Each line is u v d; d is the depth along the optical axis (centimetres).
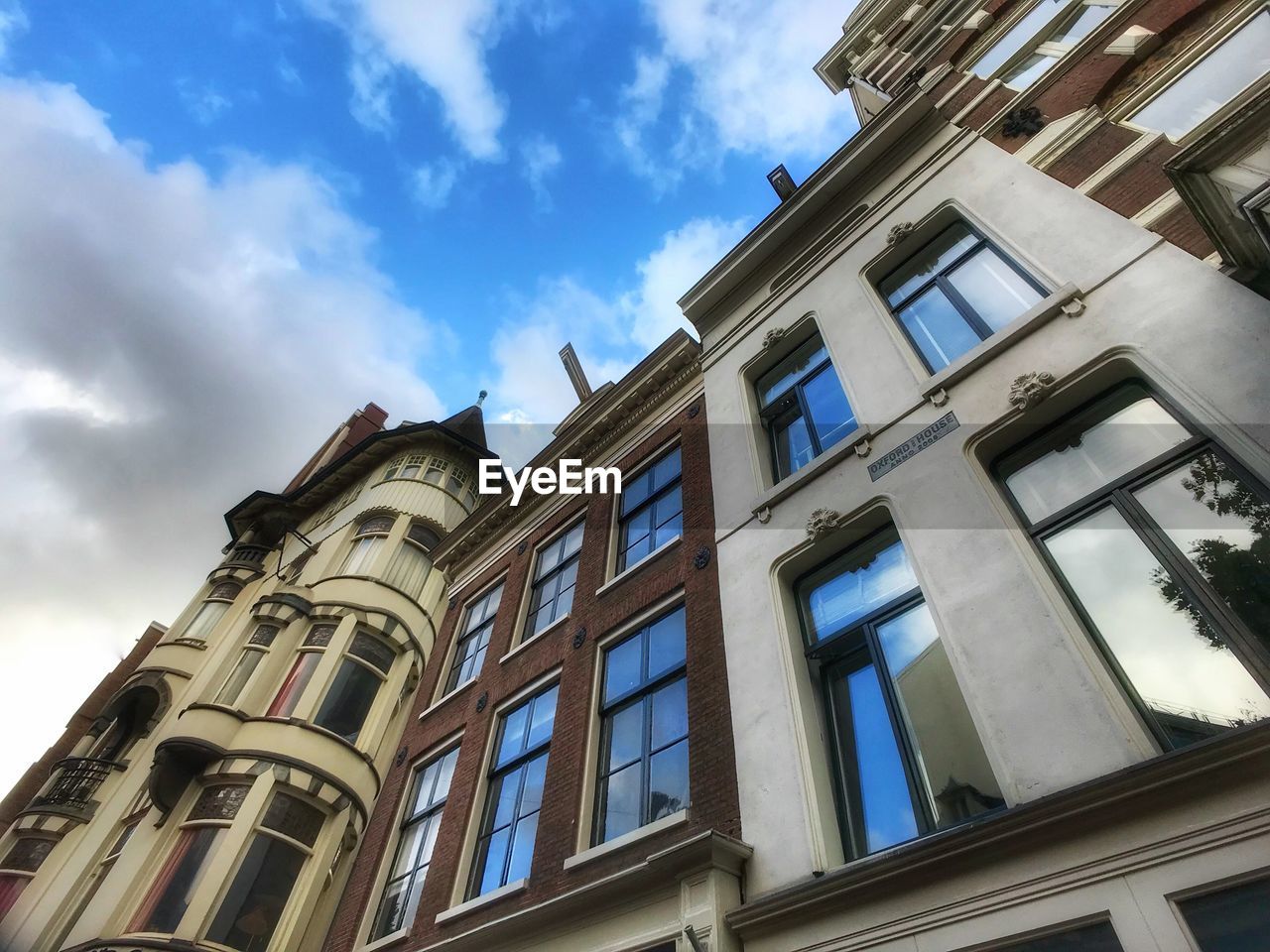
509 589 1464
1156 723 464
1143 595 517
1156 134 780
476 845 1003
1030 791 473
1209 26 845
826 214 1211
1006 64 1154
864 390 865
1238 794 391
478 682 1286
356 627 2067
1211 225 554
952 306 856
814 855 573
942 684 597
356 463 2862
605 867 753
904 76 1445
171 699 2200
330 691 1909
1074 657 505
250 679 1920
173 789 1689
